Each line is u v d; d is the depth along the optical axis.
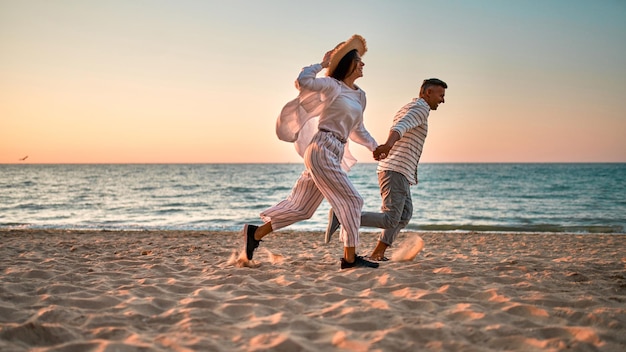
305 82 4.07
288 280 4.04
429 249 7.78
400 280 3.94
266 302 3.32
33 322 2.65
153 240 9.16
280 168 130.12
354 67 4.39
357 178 63.19
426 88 4.87
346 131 4.36
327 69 4.47
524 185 47.38
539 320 2.87
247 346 2.44
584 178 60.91
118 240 9.13
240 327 2.75
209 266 5.07
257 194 37.66
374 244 8.75
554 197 32.75
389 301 3.29
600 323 2.76
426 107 4.75
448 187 45.56
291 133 4.35
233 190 42.44
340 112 4.27
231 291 3.68
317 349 2.40
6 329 2.56
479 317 2.86
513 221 17.98
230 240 9.27
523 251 7.54
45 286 3.80
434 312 3.05
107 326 2.80
